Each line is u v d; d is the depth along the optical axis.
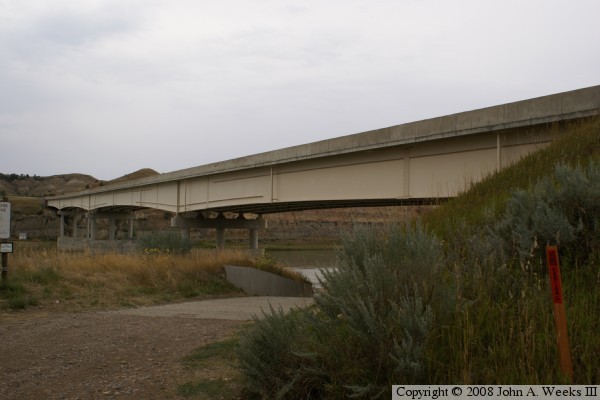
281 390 4.55
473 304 4.85
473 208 9.31
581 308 4.62
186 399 5.45
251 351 5.04
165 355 7.72
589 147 10.05
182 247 27.03
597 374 3.82
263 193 39.25
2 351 8.23
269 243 100.25
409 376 4.07
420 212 10.84
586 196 6.17
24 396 5.79
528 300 4.70
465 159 21.59
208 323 11.07
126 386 6.05
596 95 15.79
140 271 19.64
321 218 114.69
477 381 3.96
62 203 117.88
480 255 5.81
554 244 5.85
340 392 4.37
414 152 24.38
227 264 22.81
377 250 5.16
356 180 28.83
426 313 4.21
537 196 6.64
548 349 4.07
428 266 4.77
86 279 17.84
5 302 13.88
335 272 5.00
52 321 11.57
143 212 146.62
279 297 19.19
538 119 17.56
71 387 6.10
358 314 4.40
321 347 4.66
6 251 15.50
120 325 10.86
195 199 52.53
